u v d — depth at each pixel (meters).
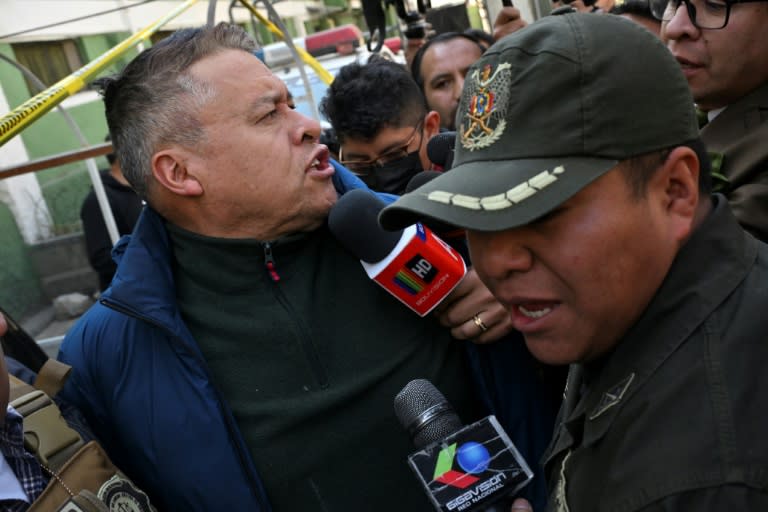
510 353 1.49
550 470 1.08
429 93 3.12
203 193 1.34
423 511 1.43
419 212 0.82
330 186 1.42
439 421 1.15
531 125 0.79
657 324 0.82
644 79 0.77
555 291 0.82
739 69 1.45
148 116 1.32
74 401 1.43
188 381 1.36
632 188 0.78
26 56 6.52
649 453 0.75
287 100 1.40
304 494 1.39
